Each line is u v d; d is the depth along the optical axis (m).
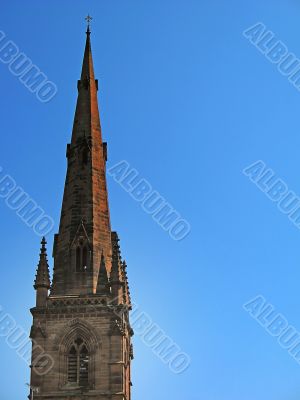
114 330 105.81
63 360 105.31
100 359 104.88
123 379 104.75
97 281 109.94
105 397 102.88
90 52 126.38
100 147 120.31
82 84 123.69
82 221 113.38
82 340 106.19
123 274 111.75
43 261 110.25
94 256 111.50
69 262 111.19
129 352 112.88
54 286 110.06
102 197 116.69
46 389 103.69
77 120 121.00
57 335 106.31
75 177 117.06
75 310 107.12
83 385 104.00
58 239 113.88
